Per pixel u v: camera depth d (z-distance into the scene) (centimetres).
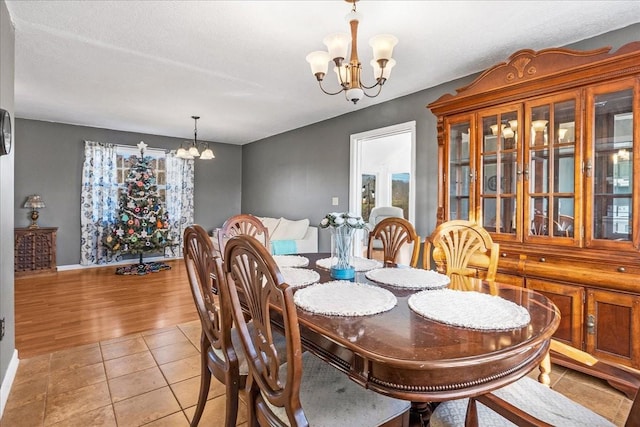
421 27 233
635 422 75
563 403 112
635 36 229
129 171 594
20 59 289
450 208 288
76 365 232
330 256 243
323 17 222
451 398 92
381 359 90
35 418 176
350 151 450
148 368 229
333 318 118
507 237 246
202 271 153
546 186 230
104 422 174
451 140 286
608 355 198
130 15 221
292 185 569
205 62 293
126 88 362
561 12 216
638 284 188
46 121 522
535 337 104
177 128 564
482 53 274
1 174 196
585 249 210
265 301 103
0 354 191
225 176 706
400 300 140
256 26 234
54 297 391
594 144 208
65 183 541
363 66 304
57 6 211
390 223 255
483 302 134
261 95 383
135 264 567
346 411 111
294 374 96
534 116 234
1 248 196
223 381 146
